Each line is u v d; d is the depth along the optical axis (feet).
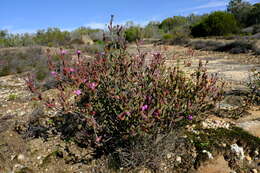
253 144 8.59
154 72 8.48
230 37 57.06
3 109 13.43
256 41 38.78
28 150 9.23
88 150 9.01
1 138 9.88
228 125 10.02
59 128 10.61
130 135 7.34
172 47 50.65
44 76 21.54
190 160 8.08
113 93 7.75
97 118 9.01
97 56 9.32
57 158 8.71
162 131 7.92
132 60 8.71
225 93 14.20
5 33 72.02
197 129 9.70
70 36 85.76
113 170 7.94
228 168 7.91
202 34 73.05
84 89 8.16
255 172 7.69
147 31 90.07
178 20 117.50
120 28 8.91
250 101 12.71
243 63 27.37
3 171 8.14
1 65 26.86
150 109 7.34
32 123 11.07
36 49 36.86
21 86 19.27
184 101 7.98
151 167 7.94
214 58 32.76
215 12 73.15
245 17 101.60
